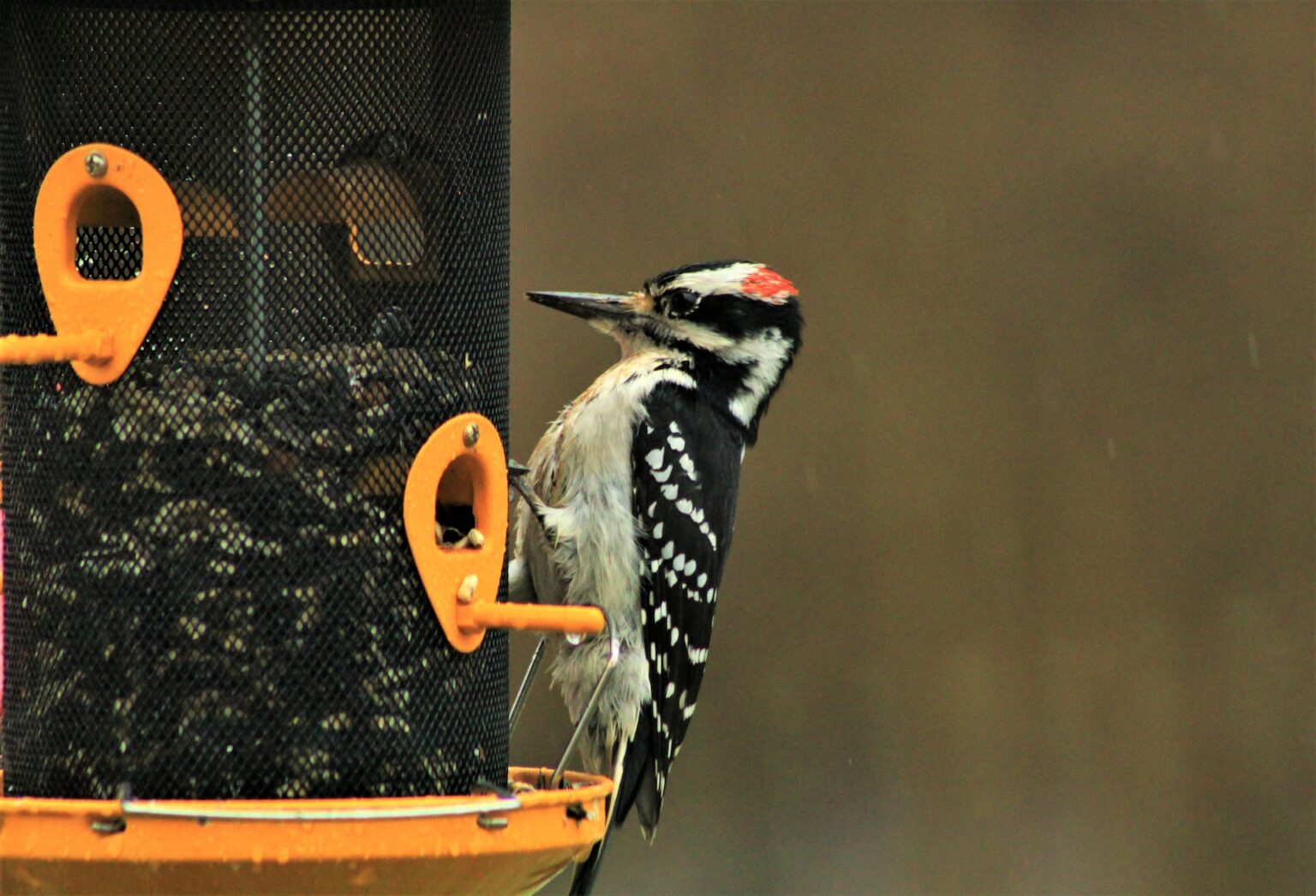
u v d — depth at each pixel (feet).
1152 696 53.57
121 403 22.07
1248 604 54.34
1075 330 55.01
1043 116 55.52
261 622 21.99
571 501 27.35
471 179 23.63
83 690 21.95
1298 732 52.90
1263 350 55.36
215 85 22.22
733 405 29.09
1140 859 51.78
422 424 22.79
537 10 53.52
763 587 53.42
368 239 22.80
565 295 29.32
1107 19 56.24
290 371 22.34
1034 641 53.47
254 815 19.70
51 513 22.35
